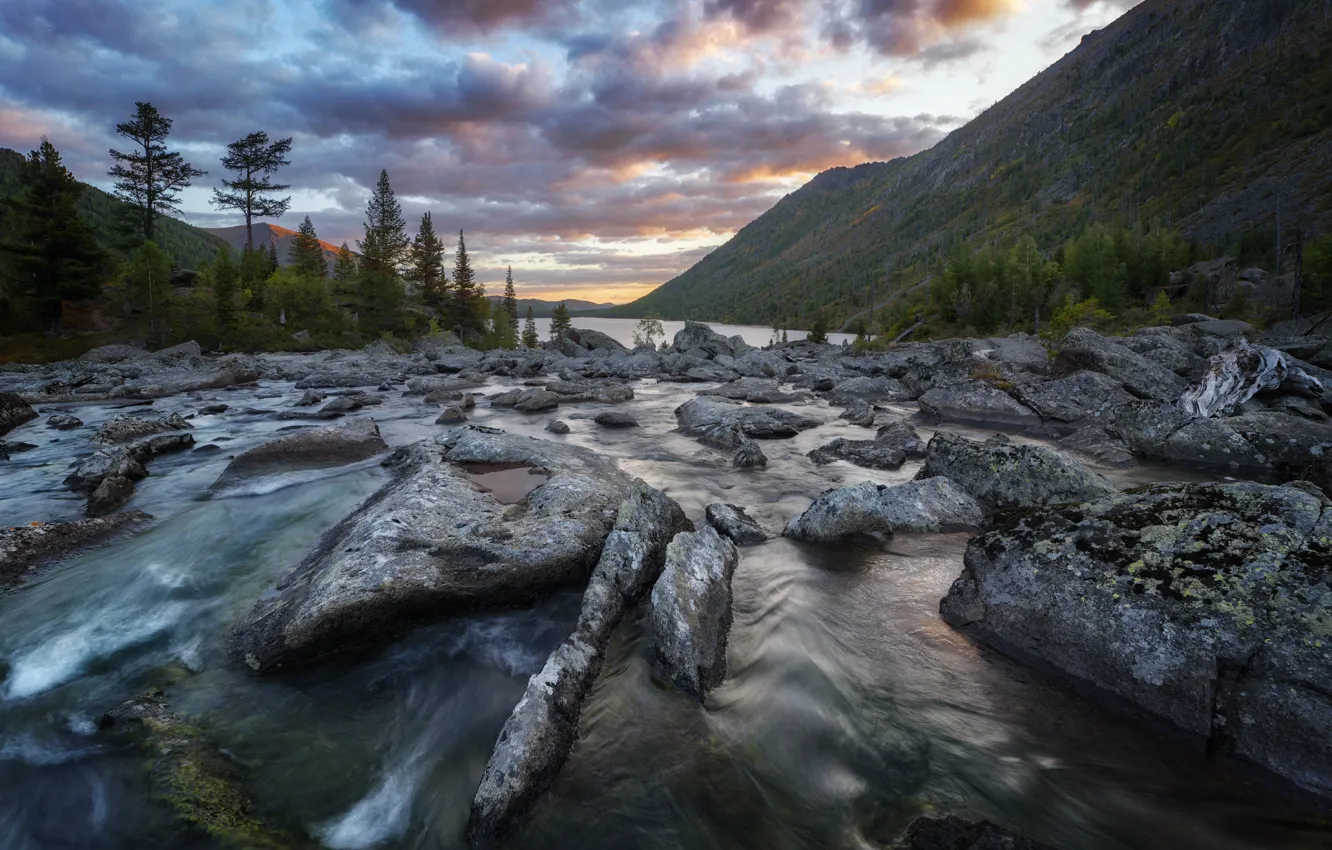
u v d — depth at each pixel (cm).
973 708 590
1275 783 477
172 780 512
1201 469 1539
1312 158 15825
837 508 1027
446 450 1438
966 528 1041
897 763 527
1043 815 466
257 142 8406
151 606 821
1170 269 10456
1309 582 536
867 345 7012
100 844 469
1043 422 2202
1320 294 6406
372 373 4119
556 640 751
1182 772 499
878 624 744
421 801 509
